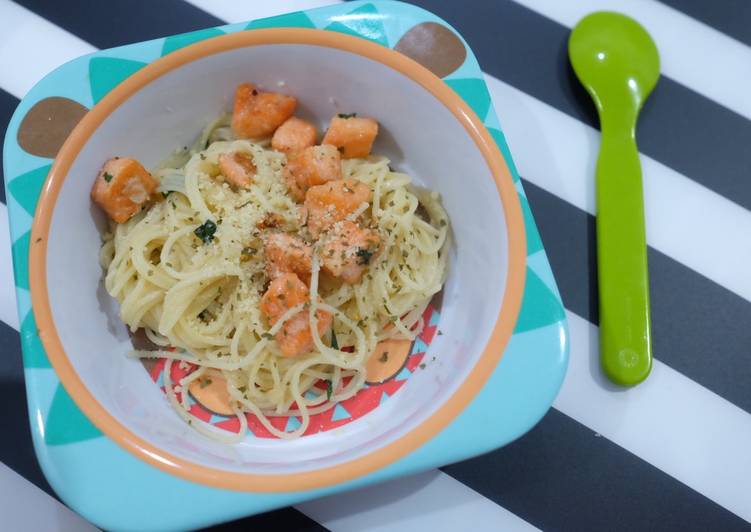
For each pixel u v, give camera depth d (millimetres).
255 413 206
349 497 216
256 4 253
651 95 257
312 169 208
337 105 222
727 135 255
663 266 241
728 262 242
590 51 254
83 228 199
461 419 175
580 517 219
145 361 209
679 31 264
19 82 241
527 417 177
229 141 223
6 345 220
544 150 249
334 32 199
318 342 207
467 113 194
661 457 224
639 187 239
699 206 247
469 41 257
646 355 223
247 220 210
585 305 234
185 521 164
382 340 220
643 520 220
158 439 177
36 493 211
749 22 264
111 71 196
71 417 167
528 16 261
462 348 198
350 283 215
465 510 217
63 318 181
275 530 213
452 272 222
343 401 213
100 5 249
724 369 232
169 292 208
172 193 218
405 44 208
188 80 203
